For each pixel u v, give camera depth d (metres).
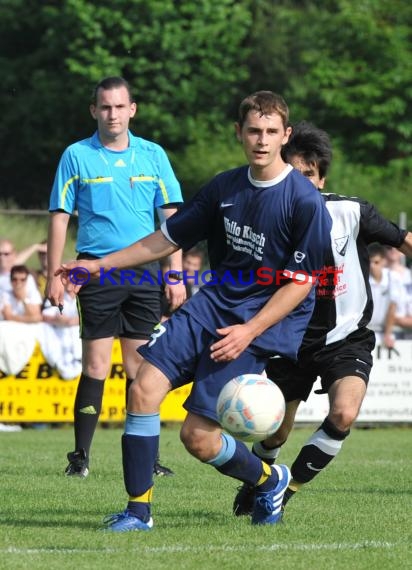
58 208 25.69
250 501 19.33
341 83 88.69
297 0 95.06
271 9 92.88
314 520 19.17
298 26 90.75
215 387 17.14
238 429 16.73
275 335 17.36
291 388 19.66
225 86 86.88
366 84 86.81
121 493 22.14
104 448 33.50
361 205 19.62
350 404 18.52
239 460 17.67
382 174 84.69
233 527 18.12
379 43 88.31
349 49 89.38
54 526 18.05
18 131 87.19
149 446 17.45
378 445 36.09
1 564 14.95
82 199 25.84
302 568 14.91
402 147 86.88
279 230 17.23
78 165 25.70
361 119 88.06
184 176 79.81
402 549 16.50
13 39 90.56
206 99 86.75
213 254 18.11
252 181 17.42
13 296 40.31
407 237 19.80
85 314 25.67
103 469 26.84
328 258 18.78
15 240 43.59
